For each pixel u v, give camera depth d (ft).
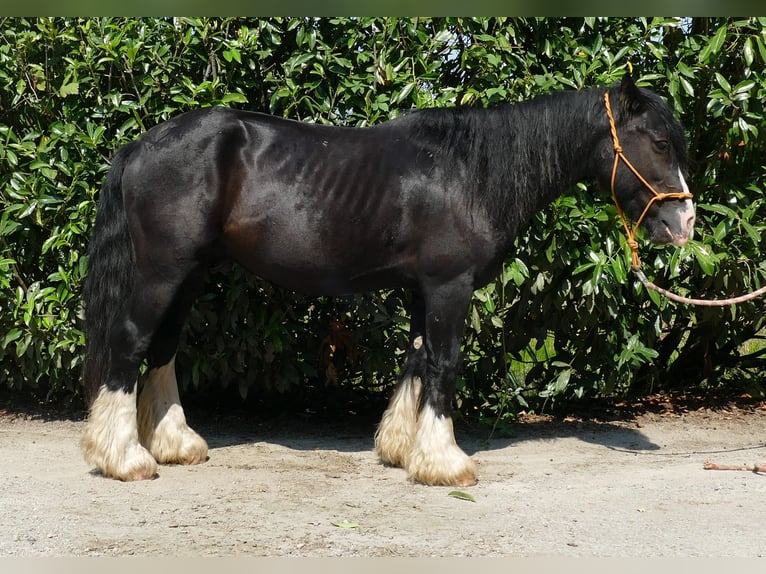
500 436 16.49
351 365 17.33
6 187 15.81
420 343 13.80
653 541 10.02
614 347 17.17
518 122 12.72
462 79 16.22
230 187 12.72
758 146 16.89
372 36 15.40
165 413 13.79
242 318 16.48
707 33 16.57
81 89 15.74
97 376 12.91
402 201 12.48
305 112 15.92
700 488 12.43
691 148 17.15
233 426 17.26
